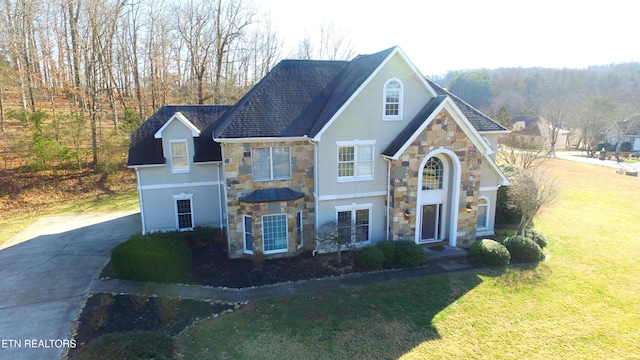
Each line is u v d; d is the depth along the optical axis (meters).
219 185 22.22
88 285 15.76
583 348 11.78
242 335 12.25
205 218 22.45
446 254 18.67
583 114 75.31
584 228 23.62
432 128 18.31
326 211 19.02
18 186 29.41
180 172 21.53
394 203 18.67
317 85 21.48
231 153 17.84
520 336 12.38
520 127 74.69
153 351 10.23
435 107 18.00
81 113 36.38
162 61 46.38
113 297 14.70
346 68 22.88
